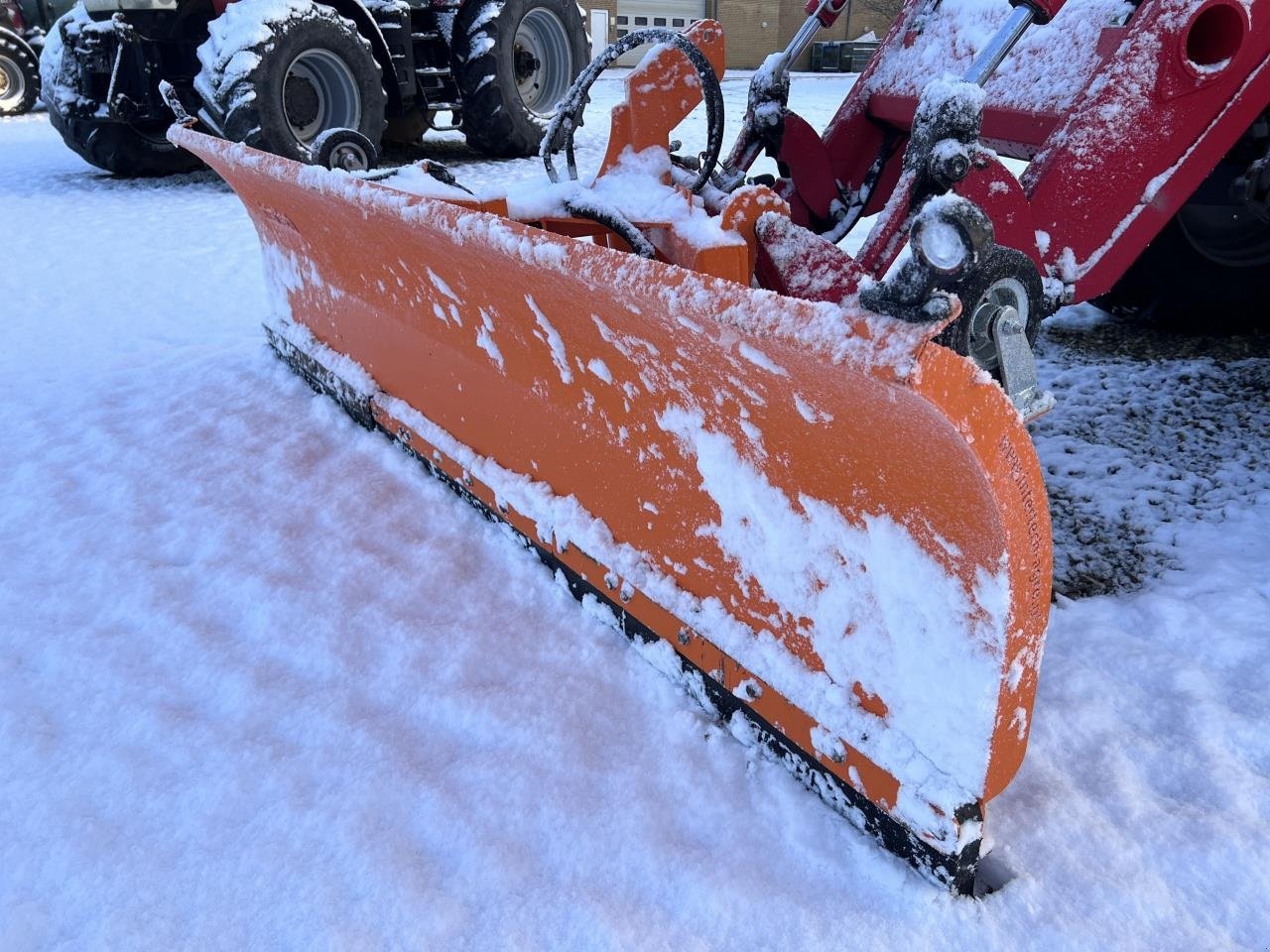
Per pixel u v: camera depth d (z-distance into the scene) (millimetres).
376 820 1664
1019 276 1753
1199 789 1681
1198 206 3510
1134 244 2346
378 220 2303
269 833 1644
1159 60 2189
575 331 1894
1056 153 2242
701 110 11258
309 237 3057
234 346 4152
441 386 2705
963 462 1229
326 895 1523
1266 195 2701
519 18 7977
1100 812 1637
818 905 1499
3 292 4984
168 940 1465
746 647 1786
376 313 2912
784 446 1562
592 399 2021
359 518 2680
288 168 2643
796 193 3088
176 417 3391
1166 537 2523
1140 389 3453
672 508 1929
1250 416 3199
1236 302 3748
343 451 3098
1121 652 2031
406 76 7664
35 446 3219
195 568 2453
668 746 1832
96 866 1589
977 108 2068
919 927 1445
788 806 1675
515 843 1618
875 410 1273
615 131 2676
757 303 1310
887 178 3367
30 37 11617
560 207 2549
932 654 1449
